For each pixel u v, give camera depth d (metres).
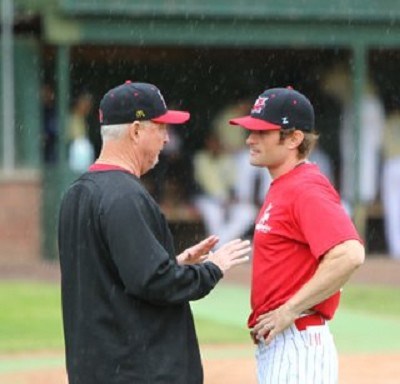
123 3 60.75
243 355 33.22
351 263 15.28
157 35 61.81
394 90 68.75
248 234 65.56
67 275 15.28
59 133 61.12
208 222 65.69
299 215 15.63
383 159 67.62
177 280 14.62
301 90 69.31
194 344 15.37
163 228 15.03
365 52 64.31
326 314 16.09
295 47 65.81
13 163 62.03
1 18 60.50
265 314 16.03
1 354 33.78
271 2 62.12
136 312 14.73
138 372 14.71
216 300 46.84
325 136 68.88
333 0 62.69
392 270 60.28
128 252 14.48
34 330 38.41
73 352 15.12
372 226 67.56
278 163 16.19
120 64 67.50
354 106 64.31
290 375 15.91
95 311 14.85
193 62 68.31
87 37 60.91
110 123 15.28
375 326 39.84
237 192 65.69
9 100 61.47
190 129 67.31
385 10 63.25
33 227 61.69
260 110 16.14
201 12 61.56
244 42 62.53
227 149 66.56
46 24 60.41
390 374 30.06
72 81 66.88
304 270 15.86
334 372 16.20
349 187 66.88
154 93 15.38
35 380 29.33
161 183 65.88
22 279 54.09
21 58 61.81
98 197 14.84
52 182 61.53
